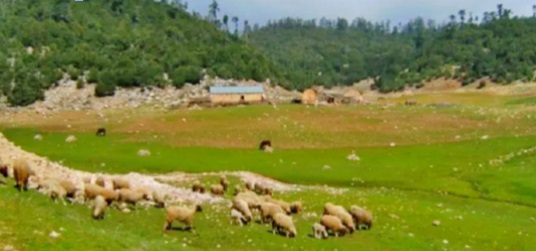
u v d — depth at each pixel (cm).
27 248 2753
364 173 8675
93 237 3144
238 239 3881
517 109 14812
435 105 16525
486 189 7550
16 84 19112
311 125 12700
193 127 12638
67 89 19700
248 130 12219
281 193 6494
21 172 3834
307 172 8712
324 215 4453
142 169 8881
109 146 11019
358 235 4469
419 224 5166
